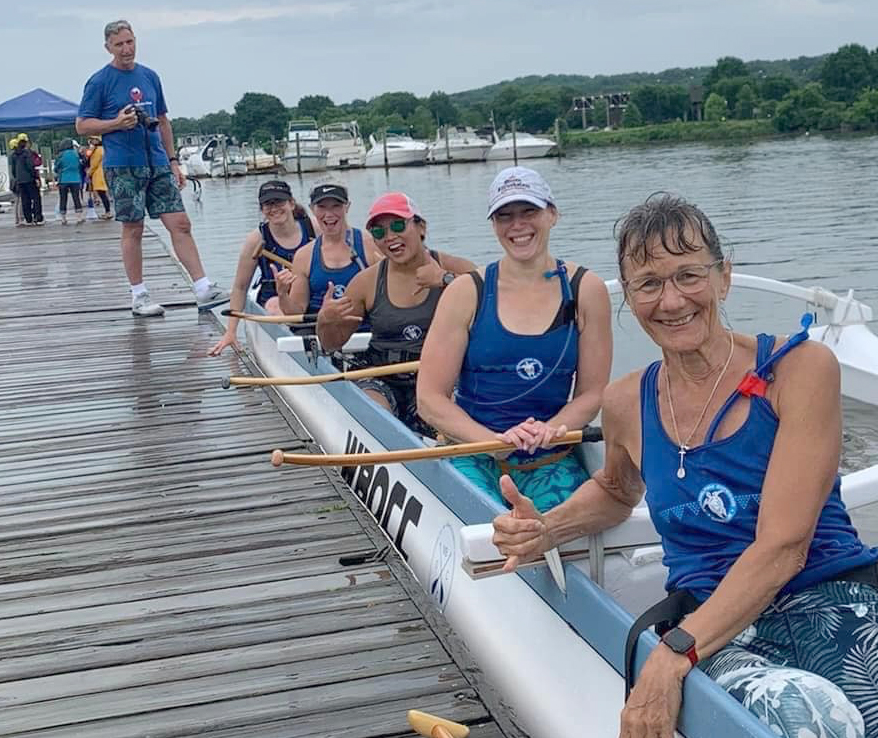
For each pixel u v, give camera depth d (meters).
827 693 2.08
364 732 3.05
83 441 6.09
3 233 19.12
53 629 3.77
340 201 6.46
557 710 2.93
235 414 6.50
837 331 5.87
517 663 3.20
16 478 5.48
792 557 2.20
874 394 5.51
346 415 5.61
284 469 5.41
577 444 4.06
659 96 78.94
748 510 2.36
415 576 4.13
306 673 3.38
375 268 5.36
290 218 7.72
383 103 108.62
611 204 28.83
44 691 3.36
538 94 89.12
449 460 4.06
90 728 3.14
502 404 4.00
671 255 2.32
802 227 20.06
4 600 4.03
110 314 10.12
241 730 3.09
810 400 2.26
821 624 2.30
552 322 3.90
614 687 2.67
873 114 63.19
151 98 9.05
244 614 3.81
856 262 15.45
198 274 9.73
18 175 20.36
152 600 3.97
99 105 8.95
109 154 9.21
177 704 3.24
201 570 4.21
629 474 2.74
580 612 2.83
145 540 4.55
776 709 2.07
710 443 2.37
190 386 7.22
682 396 2.45
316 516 4.73
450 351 3.95
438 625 3.62
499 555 2.85
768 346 2.36
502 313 3.90
